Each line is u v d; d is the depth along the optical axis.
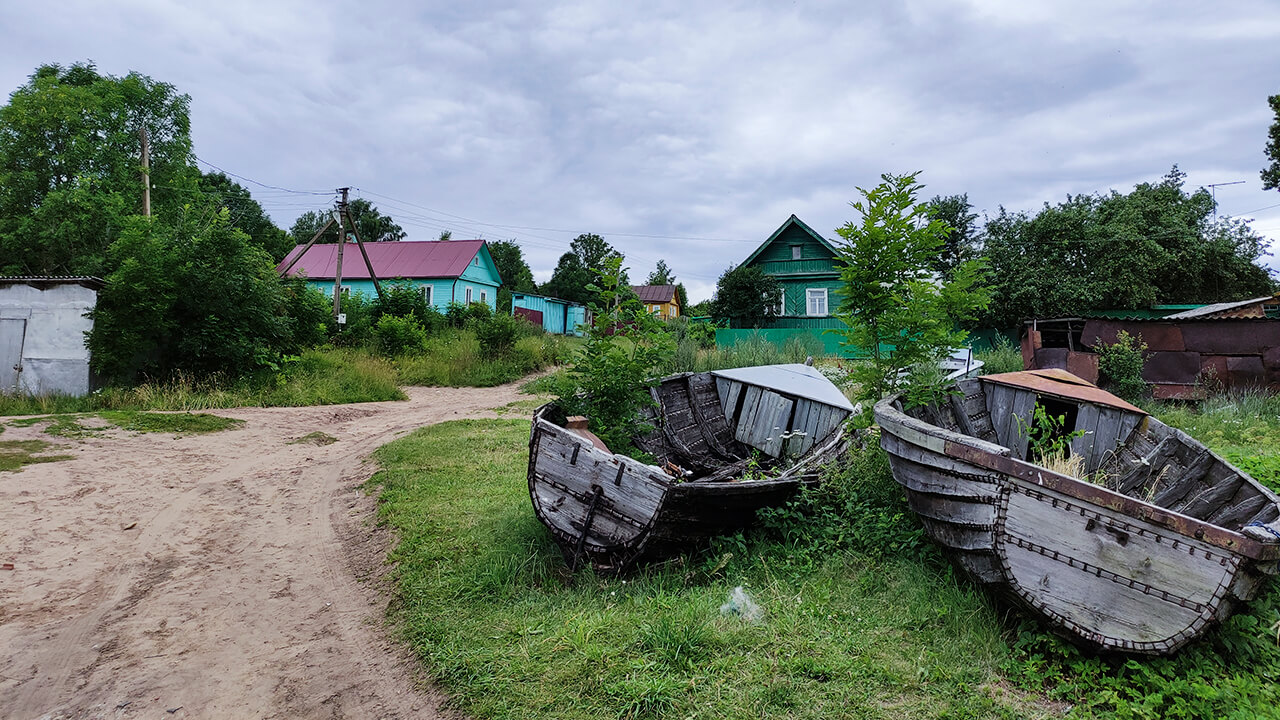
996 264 24.77
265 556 5.51
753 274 26.14
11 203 22.09
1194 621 3.06
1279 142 21.47
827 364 16.05
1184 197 29.09
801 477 5.33
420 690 3.47
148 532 5.96
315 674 3.67
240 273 13.93
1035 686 3.21
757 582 4.54
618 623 3.93
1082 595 3.34
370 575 5.05
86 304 12.36
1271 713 2.79
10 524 5.77
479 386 19.06
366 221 57.47
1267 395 12.29
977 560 3.80
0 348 12.30
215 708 3.34
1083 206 26.23
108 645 3.97
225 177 42.69
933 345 6.01
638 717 3.05
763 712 3.03
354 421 12.45
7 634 4.03
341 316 20.19
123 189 23.62
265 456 9.20
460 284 33.38
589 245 64.81
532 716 3.11
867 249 6.08
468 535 5.53
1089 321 14.36
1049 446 5.98
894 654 3.51
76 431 9.30
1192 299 25.67
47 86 23.27
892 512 5.05
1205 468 4.72
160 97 25.95
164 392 12.30
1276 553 2.91
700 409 8.03
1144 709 2.92
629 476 4.53
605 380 5.96
